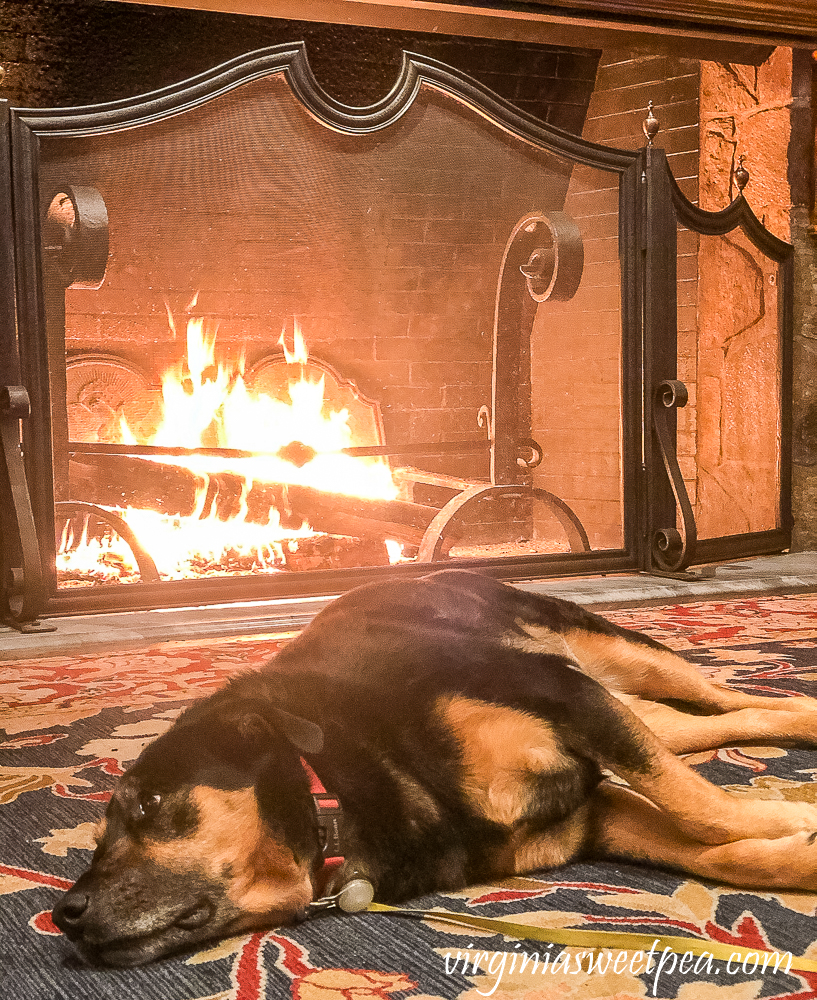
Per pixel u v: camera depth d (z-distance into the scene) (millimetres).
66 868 1734
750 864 1589
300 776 1522
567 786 1658
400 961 1415
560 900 1596
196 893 1404
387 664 1729
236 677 1732
